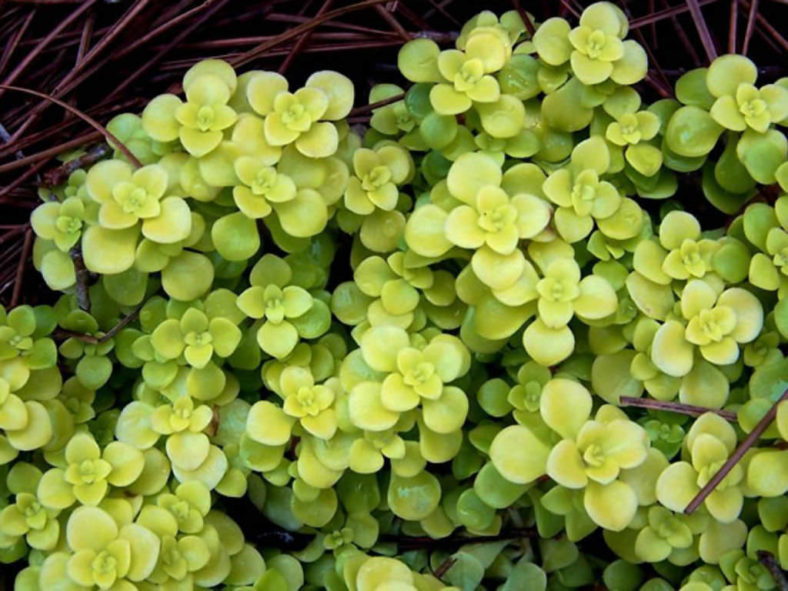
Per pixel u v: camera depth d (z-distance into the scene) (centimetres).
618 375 18
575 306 17
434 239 17
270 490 18
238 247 17
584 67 18
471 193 17
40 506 17
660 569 18
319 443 17
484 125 18
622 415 17
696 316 17
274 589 17
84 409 18
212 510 18
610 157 18
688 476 16
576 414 16
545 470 16
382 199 18
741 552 17
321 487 17
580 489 17
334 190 18
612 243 18
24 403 17
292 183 17
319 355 18
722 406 17
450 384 18
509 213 17
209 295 18
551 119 18
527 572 18
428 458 17
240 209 17
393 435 17
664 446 18
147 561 16
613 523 16
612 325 18
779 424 16
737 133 18
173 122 18
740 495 17
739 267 18
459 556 18
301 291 18
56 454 18
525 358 18
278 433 17
